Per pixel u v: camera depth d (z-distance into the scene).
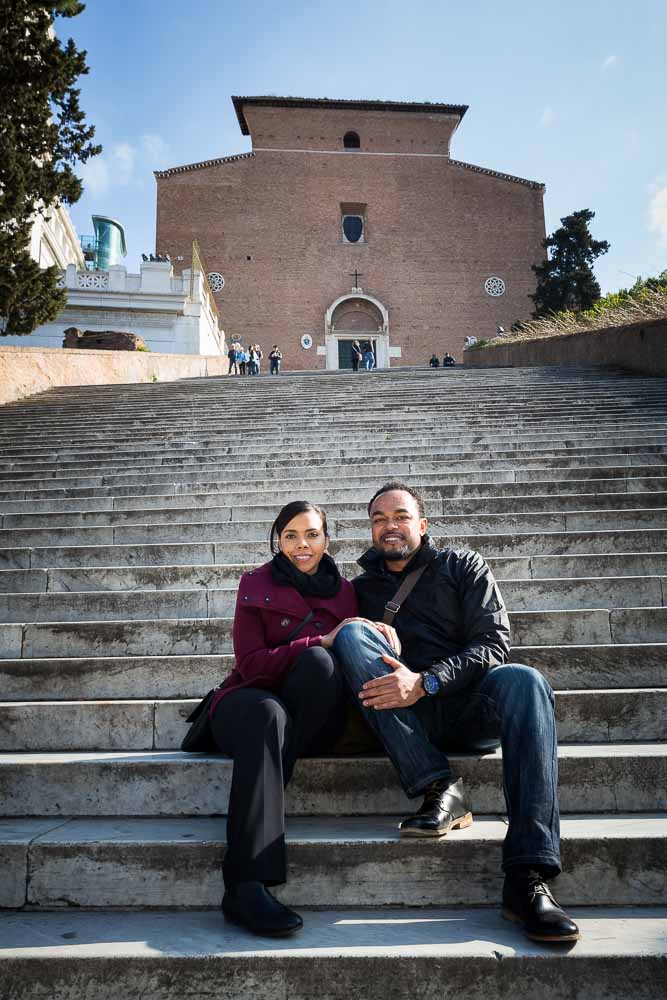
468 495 5.79
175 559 4.90
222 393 11.88
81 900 2.38
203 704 2.89
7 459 7.94
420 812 2.44
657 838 2.32
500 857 2.34
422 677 2.60
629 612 3.64
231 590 4.15
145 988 2.00
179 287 24.91
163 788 2.76
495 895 2.33
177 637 3.78
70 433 9.06
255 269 35.31
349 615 3.00
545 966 1.97
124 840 2.42
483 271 36.56
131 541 5.30
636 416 8.22
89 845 2.41
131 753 3.03
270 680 2.72
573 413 8.55
